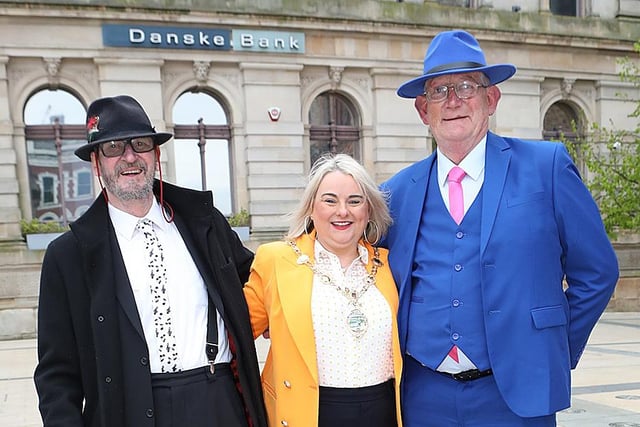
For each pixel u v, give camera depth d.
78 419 2.24
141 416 2.24
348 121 14.04
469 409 2.43
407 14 13.72
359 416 2.48
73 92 12.12
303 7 13.01
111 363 2.24
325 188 2.59
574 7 15.97
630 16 15.96
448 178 2.60
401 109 13.84
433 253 2.54
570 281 2.54
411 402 2.59
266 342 9.63
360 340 2.51
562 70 15.34
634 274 15.02
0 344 10.48
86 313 2.29
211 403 2.39
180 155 12.82
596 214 2.45
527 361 2.31
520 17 14.74
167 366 2.36
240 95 12.87
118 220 2.46
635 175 12.09
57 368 2.28
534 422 2.37
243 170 12.93
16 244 11.34
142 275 2.40
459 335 2.41
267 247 2.79
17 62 11.54
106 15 11.70
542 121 15.43
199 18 12.30
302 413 2.46
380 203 2.70
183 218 2.63
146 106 12.11
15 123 11.59
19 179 11.70
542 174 2.41
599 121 15.81
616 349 8.72
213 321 2.50
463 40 2.54
